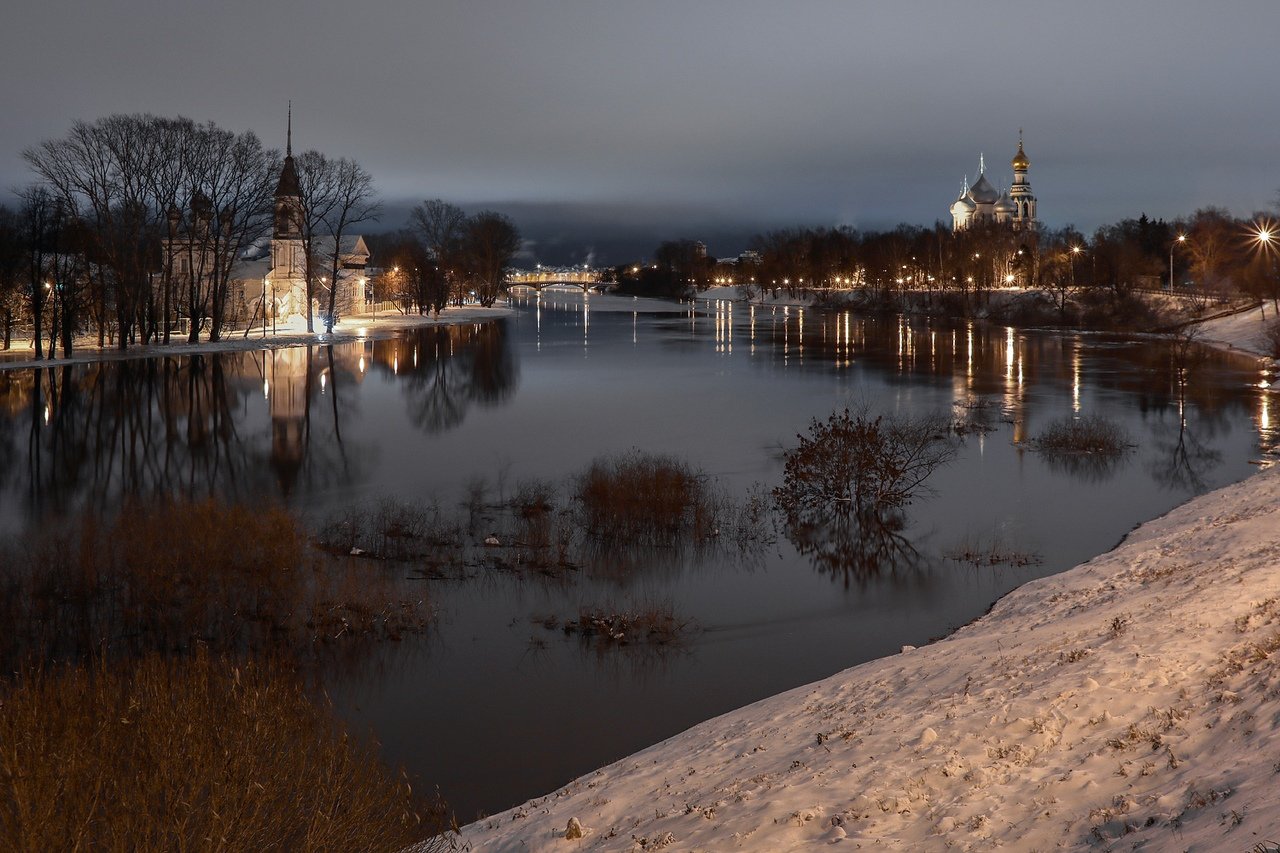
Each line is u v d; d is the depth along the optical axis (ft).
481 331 422.00
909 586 92.32
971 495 124.57
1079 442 151.33
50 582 84.02
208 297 350.43
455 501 124.16
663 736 64.75
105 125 270.05
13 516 118.52
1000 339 357.00
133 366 262.06
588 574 95.76
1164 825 31.17
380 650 77.77
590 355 316.81
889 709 51.11
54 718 33.12
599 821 45.14
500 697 70.38
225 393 225.56
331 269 436.76
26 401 207.82
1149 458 145.69
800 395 217.77
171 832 31.96
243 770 33.76
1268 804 29.30
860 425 121.29
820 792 40.57
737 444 161.48
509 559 99.14
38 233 256.32
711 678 73.51
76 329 301.63
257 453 159.74
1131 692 43.21
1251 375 241.76
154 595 80.12
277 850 34.63
